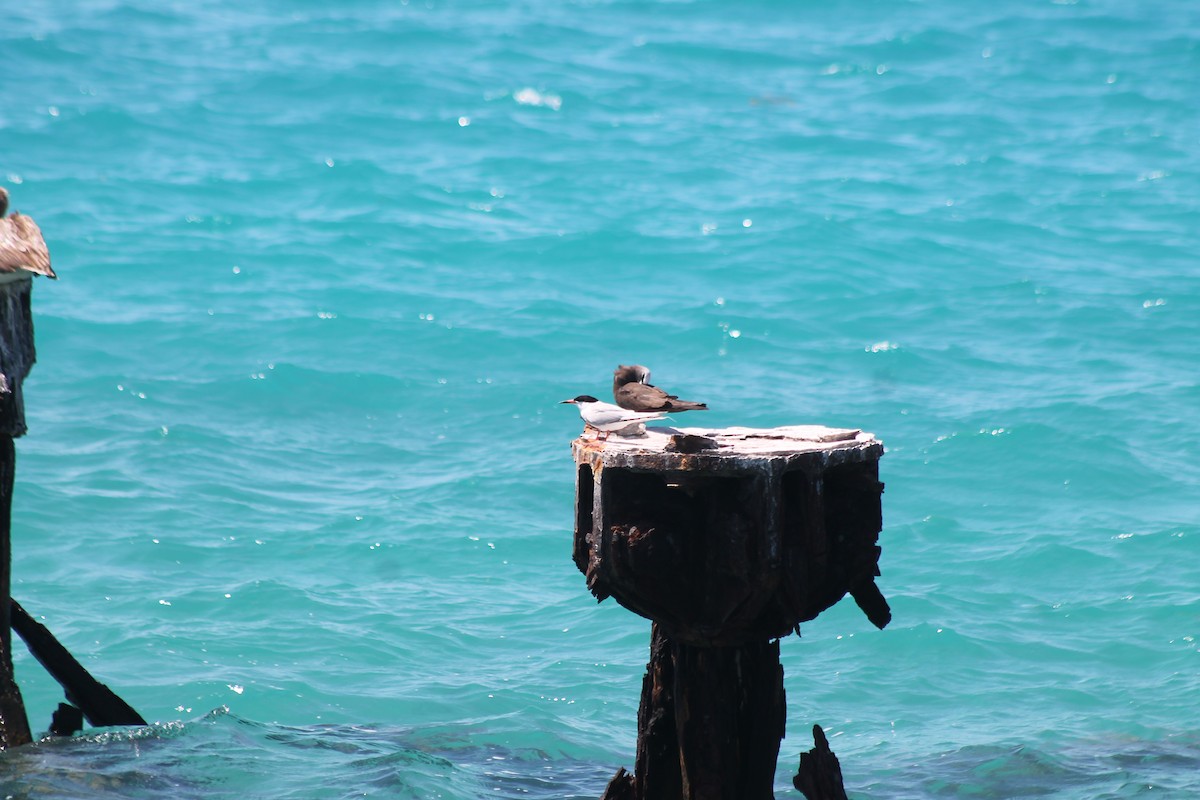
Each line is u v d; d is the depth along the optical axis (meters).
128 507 28.00
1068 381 37.31
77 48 86.00
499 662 21.61
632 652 22.11
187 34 92.69
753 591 11.01
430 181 63.06
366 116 75.19
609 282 48.41
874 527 11.77
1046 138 72.31
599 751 18.45
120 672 20.44
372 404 36.44
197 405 35.44
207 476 30.38
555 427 34.94
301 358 39.28
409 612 23.50
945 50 91.94
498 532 27.75
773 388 37.16
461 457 32.75
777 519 10.95
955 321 43.41
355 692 20.22
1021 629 22.98
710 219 56.84
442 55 89.25
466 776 17.06
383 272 49.12
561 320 43.41
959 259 50.94
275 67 84.12
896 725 19.66
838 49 93.19
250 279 47.59
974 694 20.64
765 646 11.84
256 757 17.16
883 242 53.12
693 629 11.37
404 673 21.03
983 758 18.19
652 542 11.13
